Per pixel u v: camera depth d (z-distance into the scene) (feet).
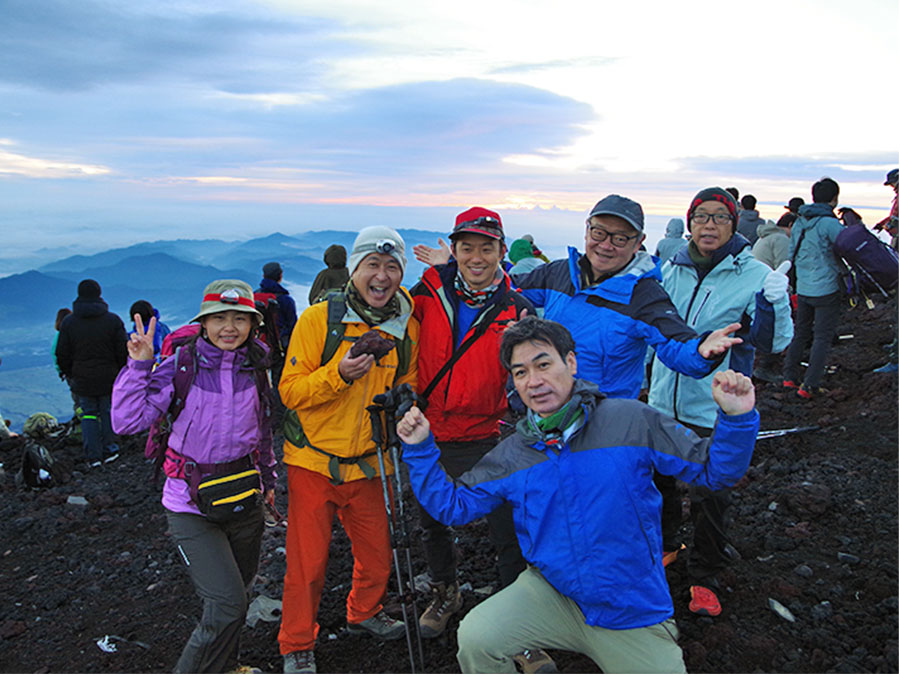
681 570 12.34
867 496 14.83
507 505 10.12
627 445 7.29
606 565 7.25
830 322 22.59
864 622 10.54
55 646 12.30
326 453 9.95
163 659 11.53
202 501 9.16
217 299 9.38
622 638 7.38
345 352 9.86
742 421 6.54
